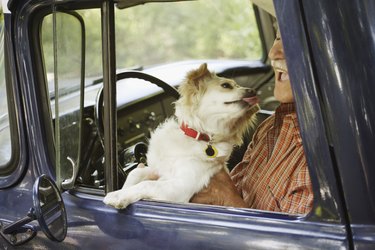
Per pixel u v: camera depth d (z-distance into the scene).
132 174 2.34
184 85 2.45
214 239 1.67
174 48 8.62
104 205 1.92
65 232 1.84
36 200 1.71
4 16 2.06
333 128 1.50
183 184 2.21
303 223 1.57
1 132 2.13
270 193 2.10
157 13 8.90
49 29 1.97
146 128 3.27
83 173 2.19
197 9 8.55
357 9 1.47
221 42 8.18
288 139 2.17
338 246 1.49
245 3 6.45
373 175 1.47
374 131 1.46
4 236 2.04
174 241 1.73
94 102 2.38
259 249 1.59
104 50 1.97
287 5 1.53
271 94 4.18
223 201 2.24
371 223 1.48
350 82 1.47
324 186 1.53
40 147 2.05
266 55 4.27
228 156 2.36
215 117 2.37
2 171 2.13
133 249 1.81
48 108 2.06
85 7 1.97
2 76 2.14
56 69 1.85
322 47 1.49
